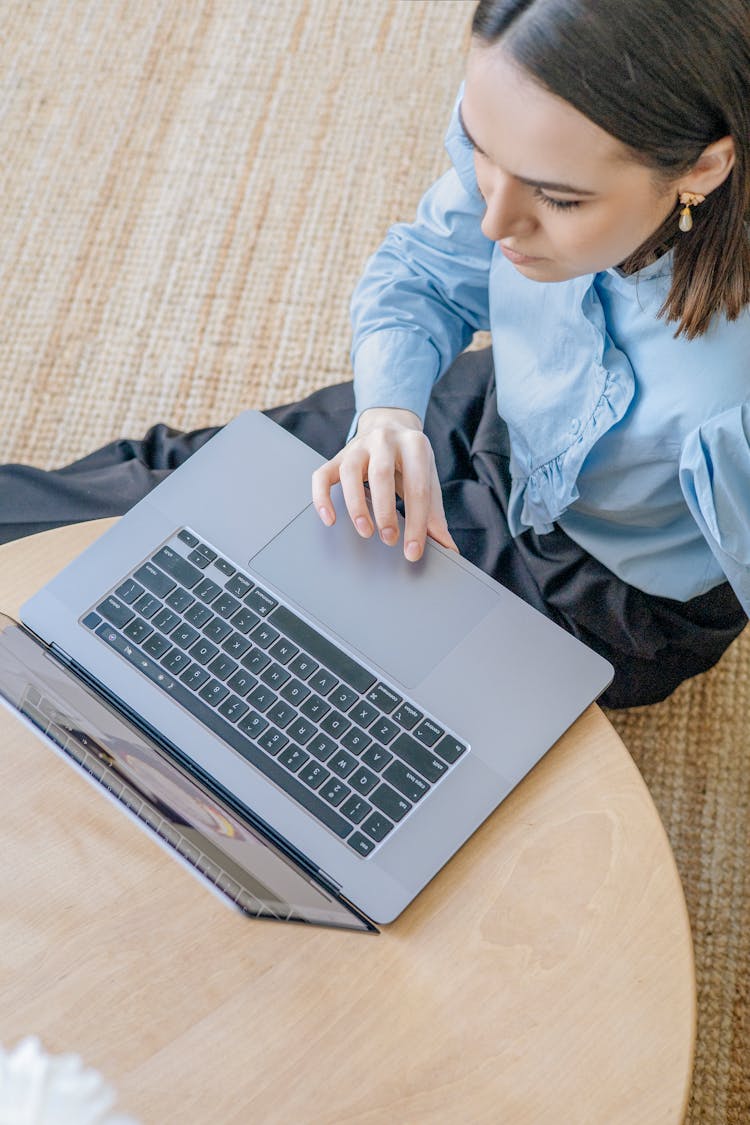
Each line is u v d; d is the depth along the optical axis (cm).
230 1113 62
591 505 94
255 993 66
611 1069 63
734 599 102
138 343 160
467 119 58
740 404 76
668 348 78
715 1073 116
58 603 77
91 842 70
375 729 72
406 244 102
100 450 119
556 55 53
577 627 104
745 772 131
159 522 80
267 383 157
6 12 183
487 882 69
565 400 87
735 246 68
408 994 65
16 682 73
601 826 70
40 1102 62
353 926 66
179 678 74
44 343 160
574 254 63
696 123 57
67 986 66
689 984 65
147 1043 64
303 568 78
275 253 164
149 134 173
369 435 85
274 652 75
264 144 171
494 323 95
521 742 72
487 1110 62
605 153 56
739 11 53
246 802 70
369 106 173
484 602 77
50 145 174
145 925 68
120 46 180
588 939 67
